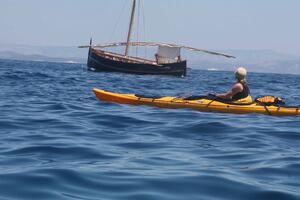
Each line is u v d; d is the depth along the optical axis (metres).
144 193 9.65
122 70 81.62
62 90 39.50
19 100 28.72
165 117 21.20
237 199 9.44
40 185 9.93
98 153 13.52
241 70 22.95
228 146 15.14
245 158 13.31
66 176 10.67
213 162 12.71
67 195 9.37
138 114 22.05
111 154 13.45
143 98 25.44
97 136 16.61
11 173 10.75
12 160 12.27
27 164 11.83
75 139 15.73
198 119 20.58
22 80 51.69
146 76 79.12
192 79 80.31
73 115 21.88
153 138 16.39
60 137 16.03
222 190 9.95
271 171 11.74
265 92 52.31
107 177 10.75
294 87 69.56
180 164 12.32
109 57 82.25
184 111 22.92
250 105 22.97
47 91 37.66
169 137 16.69
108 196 9.42
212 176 10.95
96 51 84.81
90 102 27.73
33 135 16.33
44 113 22.42
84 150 13.82
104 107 24.84
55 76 65.25
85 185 10.11
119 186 10.11
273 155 13.74
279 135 17.39
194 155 13.59
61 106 25.20
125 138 16.31
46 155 13.05
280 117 22.14
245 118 21.38
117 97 26.06
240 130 18.02
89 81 55.84
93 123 19.70
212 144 15.46
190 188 10.03
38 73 72.88
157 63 84.44
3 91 35.47
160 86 53.97
